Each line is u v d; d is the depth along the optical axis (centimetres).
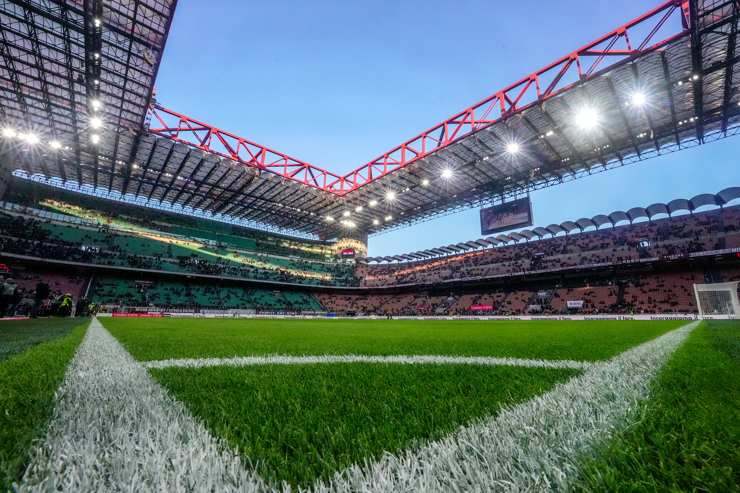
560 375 212
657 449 87
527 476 73
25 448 87
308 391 169
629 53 1869
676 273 3219
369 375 222
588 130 2609
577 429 101
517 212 3594
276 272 4959
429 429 108
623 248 3669
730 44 1688
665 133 2602
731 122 2455
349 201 4081
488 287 4338
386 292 5259
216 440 95
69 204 4062
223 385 183
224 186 3609
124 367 242
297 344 506
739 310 2734
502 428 105
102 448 88
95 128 2461
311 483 72
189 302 3841
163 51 1786
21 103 2127
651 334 710
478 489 67
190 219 5019
